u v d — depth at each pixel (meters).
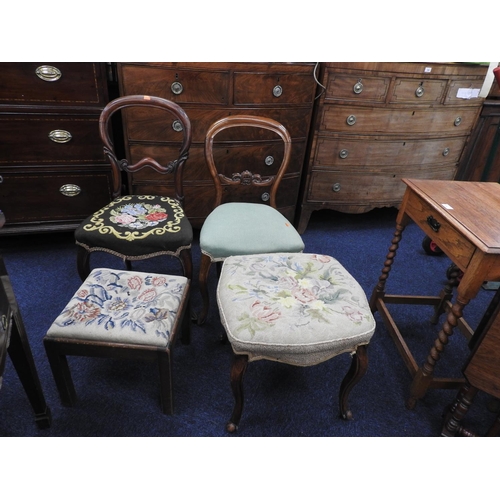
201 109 1.72
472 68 1.98
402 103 1.98
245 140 1.85
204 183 1.93
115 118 1.89
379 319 1.65
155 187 1.86
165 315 1.01
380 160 2.14
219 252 1.30
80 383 1.23
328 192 2.20
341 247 2.23
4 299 0.77
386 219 2.65
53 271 1.80
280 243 1.31
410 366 1.27
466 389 1.06
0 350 0.70
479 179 2.48
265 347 0.88
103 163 1.76
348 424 1.16
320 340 0.89
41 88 1.54
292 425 1.15
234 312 0.94
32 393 1.00
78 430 1.09
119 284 1.11
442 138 2.18
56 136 1.64
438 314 1.61
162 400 1.09
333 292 1.03
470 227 0.98
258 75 1.70
